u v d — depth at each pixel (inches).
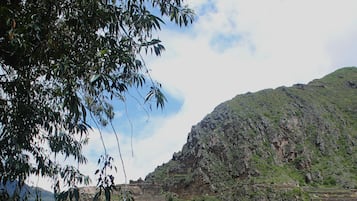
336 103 6363.2
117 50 290.4
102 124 342.6
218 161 4997.5
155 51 309.0
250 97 6181.1
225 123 5506.9
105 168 309.9
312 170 4805.6
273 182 4224.9
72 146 369.4
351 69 7564.0
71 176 364.2
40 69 310.5
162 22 300.4
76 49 293.1
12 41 257.8
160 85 301.4
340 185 4431.6
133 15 297.3
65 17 286.0
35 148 347.9
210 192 4544.8
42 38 275.9
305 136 5506.9
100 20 290.2
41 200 338.0
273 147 5142.7
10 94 312.5
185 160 5383.9
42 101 341.1
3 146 303.3
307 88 6683.1
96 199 301.7
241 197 4136.3
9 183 309.7
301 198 3853.3
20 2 274.4
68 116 340.8
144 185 4923.7
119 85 296.4
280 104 5994.1
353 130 5718.5
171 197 4569.4
